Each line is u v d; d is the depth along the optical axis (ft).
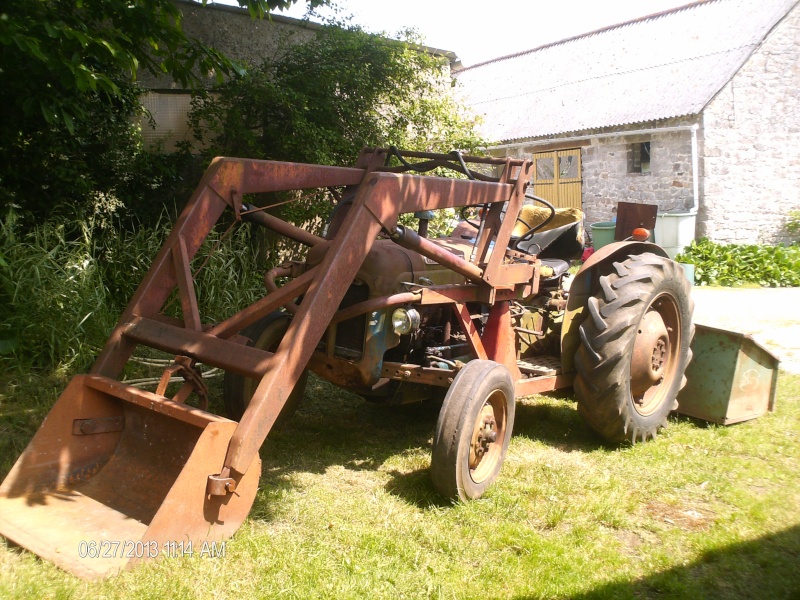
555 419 15.78
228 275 19.76
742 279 38.63
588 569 9.38
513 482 12.11
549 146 51.42
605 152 47.80
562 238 16.90
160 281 11.32
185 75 17.39
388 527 10.30
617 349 13.11
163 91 23.35
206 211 11.50
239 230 21.58
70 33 13.23
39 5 14.28
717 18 50.78
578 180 49.96
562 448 14.03
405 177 11.13
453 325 14.16
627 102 47.73
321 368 12.58
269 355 9.70
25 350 15.74
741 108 43.60
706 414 15.31
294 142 22.48
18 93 16.49
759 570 9.51
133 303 11.09
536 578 9.10
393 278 12.23
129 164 21.36
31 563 8.27
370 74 24.67
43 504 9.39
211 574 8.50
